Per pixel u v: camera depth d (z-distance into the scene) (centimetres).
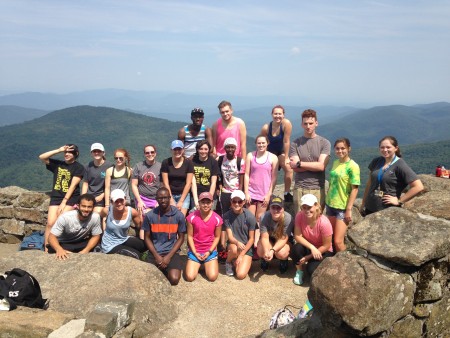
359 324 292
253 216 672
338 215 640
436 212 370
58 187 772
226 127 816
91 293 520
